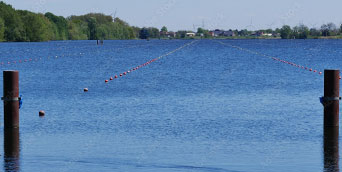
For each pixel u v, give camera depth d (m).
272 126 47.00
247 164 34.66
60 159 35.91
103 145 39.91
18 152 37.66
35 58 180.62
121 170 33.44
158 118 51.12
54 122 49.12
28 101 63.81
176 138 42.28
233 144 40.16
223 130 45.31
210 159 35.84
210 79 94.56
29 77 100.62
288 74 106.00
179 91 74.25
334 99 45.03
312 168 33.59
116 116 52.34
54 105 60.22
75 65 140.00
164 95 69.44
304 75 103.31
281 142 40.69
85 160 35.69
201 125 47.53
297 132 44.28
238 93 71.56
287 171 33.09
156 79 94.81
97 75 106.00
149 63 147.50
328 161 35.12
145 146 39.53
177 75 104.31
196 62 152.75
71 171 33.19
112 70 121.06
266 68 125.12
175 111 55.34
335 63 152.75
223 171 33.22
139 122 49.06
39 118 51.34
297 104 60.34
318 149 38.31
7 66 136.88
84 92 73.50
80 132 44.62
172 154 37.22
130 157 36.47
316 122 48.59
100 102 62.66
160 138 42.28
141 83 86.88
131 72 112.50
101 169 33.62
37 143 40.44
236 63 147.12
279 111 55.19
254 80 92.06
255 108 57.34
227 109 56.69
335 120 45.47
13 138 42.06
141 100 64.31
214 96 68.19
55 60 167.12
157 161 35.41
